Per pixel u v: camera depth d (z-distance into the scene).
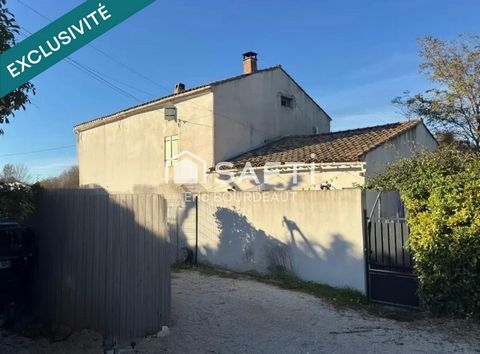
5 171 11.64
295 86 21.75
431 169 8.02
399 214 9.27
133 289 6.60
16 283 7.58
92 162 23.22
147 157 19.95
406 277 8.51
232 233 12.26
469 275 7.35
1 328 7.16
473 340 6.40
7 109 5.19
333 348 6.13
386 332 6.88
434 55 25.44
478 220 7.35
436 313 7.78
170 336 6.51
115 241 6.84
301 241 10.64
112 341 6.29
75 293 7.26
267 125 19.73
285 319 7.57
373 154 14.62
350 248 9.62
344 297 9.16
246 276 11.28
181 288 9.88
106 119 22.03
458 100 25.14
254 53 21.34
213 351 5.95
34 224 8.01
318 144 17.23
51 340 6.61
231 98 18.05
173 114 18.67
